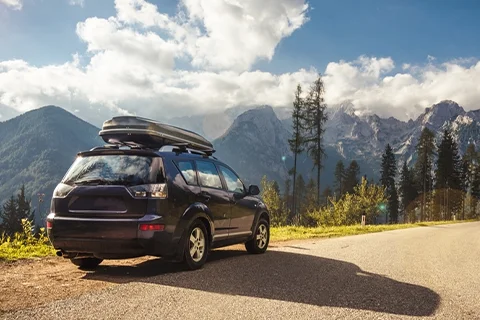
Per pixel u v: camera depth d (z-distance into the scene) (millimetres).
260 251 8859
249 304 4527
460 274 7316
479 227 32719
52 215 6020
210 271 6363
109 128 6566
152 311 4113
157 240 5723
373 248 11125
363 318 4191
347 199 38812
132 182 5836
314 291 5316
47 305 4242
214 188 7270
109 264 6930
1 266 6609
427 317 4348
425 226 35438
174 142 6891
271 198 43281
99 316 3904
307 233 17812
